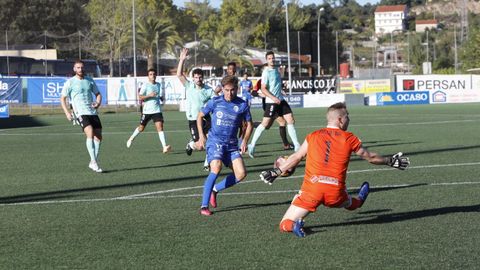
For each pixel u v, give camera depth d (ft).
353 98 150.10
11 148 60.18
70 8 248.93
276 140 64.85
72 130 85.81
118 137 72.28
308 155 23.30
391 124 84.23
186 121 100.89
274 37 292.81
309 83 163.84
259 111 131.13
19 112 131.85
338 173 23.02
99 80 138.10
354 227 24.71
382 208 28.22
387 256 20.62
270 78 49.88
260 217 26.89
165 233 24.20
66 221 26.61
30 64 173.88
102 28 210.38
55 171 43.06
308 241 22.67
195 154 53.11
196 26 271.90
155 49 214.28
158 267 19.77
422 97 154.61
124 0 212.43
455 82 160.35
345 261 20.13
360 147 23.16
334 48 298.97
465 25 291.38
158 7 255.91
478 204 28.84
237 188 34.30
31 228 25.36
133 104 138.00
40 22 241.55
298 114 114.42
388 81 161.79
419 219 25.98
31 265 20.17
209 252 21.40
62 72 178.50
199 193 33.24
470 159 45.16
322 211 27.66
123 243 22.75
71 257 21.03
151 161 48.24
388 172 39.22
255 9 279.49
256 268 19.51
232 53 221.87
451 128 75.61
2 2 235.81
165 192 33.63
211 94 48.06
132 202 30.83
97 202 30.94
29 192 34.22
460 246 21.71
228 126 28.14
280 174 23.56
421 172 39.01
